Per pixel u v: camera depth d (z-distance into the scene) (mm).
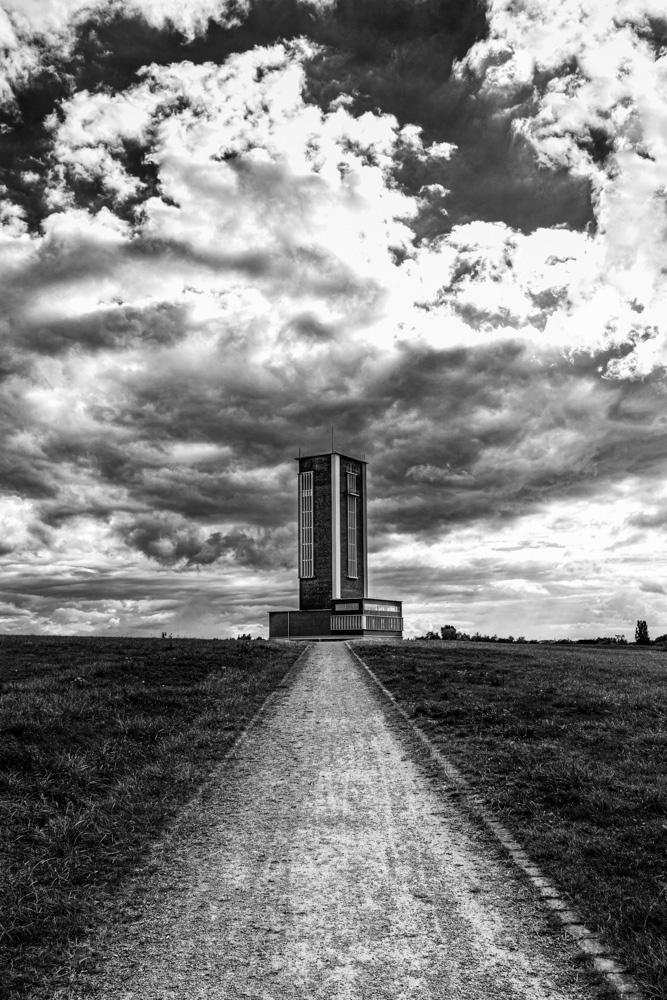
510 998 7273
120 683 26469
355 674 31766
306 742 18969
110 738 17766
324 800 14164
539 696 24344
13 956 8266
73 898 9656
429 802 13828
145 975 7863
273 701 24969
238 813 13438
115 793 14070
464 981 7613
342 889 10047
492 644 59656
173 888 10148
